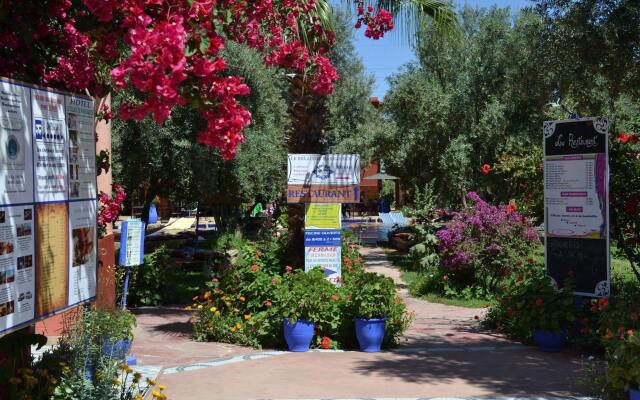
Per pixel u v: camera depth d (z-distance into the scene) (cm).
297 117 947
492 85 1862
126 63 279
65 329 573
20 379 411
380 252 2367
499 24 1844
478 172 1881
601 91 1000
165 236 2545
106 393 474
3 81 308
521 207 1160
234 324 880
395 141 2089
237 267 927
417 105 1953
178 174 1477
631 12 812
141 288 1245
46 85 400
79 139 377
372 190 5612
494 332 995
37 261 333
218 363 747
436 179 2048
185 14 305
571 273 873
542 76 973
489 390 627
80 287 376
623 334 589
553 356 802
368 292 821
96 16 332
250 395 605
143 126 1390
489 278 1395
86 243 383
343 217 4278
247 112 325
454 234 1364
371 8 735
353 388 632
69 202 364
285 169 1662
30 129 328
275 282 868
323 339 841
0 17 357
